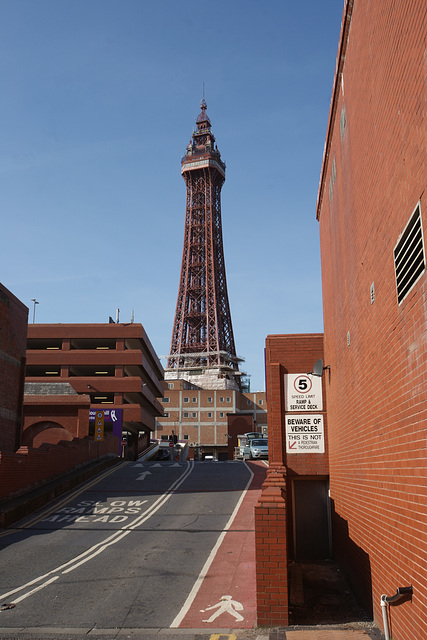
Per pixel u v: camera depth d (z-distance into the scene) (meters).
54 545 17.33
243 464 38.59
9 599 11.69
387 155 8.13
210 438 130.12
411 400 7.28
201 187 176.25
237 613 10.65
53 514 22.91
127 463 41.28
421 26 6.04
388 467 8.84
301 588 13.28
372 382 10.09
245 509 22.61
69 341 62.31
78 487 29.39
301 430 18.59
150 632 9.52
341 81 13.02
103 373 66.19
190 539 17.81
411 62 6.54
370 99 9.30
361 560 11.74
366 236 10.20
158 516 21.92
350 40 11.39
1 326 30.14
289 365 19.09
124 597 11.79
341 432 14.89
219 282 167.88
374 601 10.22
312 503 18.55
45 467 27.73
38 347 66.25
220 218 177.88
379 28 8.38
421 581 6.86
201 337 162.25
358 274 11.26
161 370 80.19
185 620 10.23
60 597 11.80
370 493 10.55
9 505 21.84
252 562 14.80
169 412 131.88
